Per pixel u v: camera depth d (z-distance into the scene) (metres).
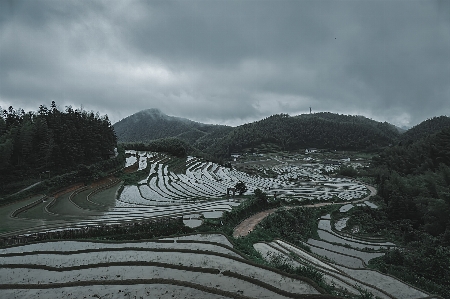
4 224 40.38
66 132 76.69
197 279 21.59
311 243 46.69
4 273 23.89
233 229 44.44
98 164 81.50
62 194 61.75
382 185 84.31
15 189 57.41
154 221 41.56
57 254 28.59
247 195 69.25
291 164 171.38
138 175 88.69
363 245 46.91
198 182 90.25
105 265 24.97
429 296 24.94
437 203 51.56
